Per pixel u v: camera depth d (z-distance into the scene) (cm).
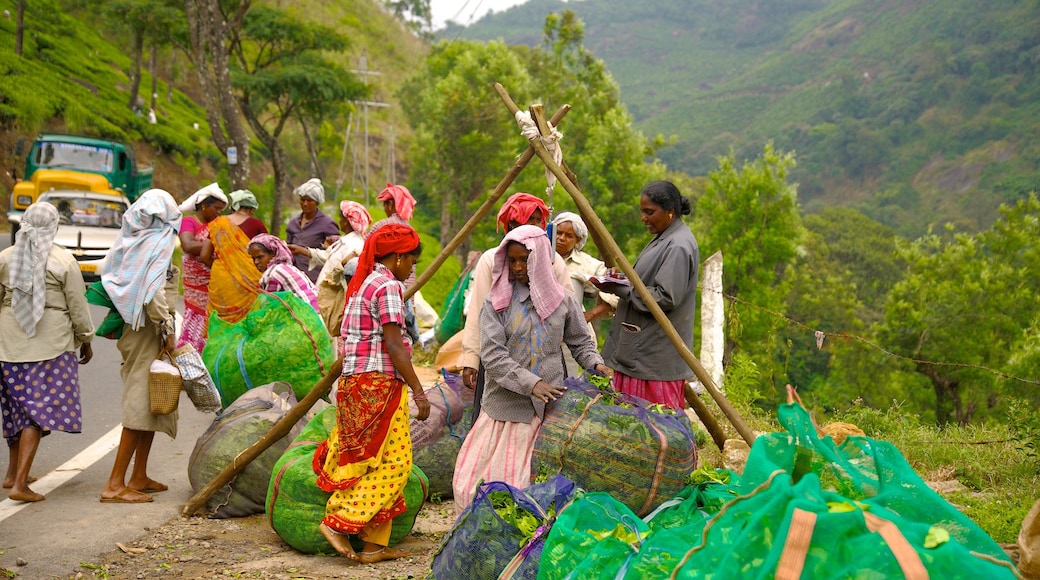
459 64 4009
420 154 4459
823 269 6041
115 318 639
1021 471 675
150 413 635
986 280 3150
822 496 305
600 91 4016
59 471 717
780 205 2967
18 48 4834
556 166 569
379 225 700
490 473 489
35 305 619
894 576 279
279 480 536
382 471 512
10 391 624
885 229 7569
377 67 8719
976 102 19038
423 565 512
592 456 446
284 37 3158
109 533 564
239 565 511
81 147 2547
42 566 507
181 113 6197
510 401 495
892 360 3272
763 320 2505
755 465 333
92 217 1906
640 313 555
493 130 3831
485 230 3747
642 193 563
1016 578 298
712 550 309
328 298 798
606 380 488
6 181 3700
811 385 3353
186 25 3025
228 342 756
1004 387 2309
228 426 618
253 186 4522
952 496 614
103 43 6531
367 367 509
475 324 550
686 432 454
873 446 344
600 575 357
